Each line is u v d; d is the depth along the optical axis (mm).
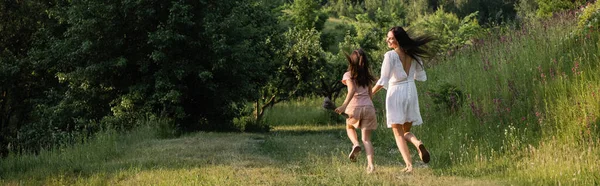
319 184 7152
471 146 9555
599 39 11672
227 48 16906
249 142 12266
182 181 7809
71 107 18375
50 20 21109
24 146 18156
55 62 19156
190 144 11969
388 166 8727
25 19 21547
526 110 10375
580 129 8688
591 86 9820
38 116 21422
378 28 33469
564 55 12039
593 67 11031
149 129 14656
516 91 11125
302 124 26422
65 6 19031
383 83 7547
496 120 10391
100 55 17531
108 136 13039
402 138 7773
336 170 7910
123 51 17812
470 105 11023
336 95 25969
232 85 18516
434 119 11828
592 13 12891
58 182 8562
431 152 9836
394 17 37531
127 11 16844
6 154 19000
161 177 8250
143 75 18109
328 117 26297
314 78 23375
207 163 9414
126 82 18203
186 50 17578
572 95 10062
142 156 10609
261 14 21234
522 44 13930
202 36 17281
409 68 7699
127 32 17781
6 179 9422
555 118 9266
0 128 22719
